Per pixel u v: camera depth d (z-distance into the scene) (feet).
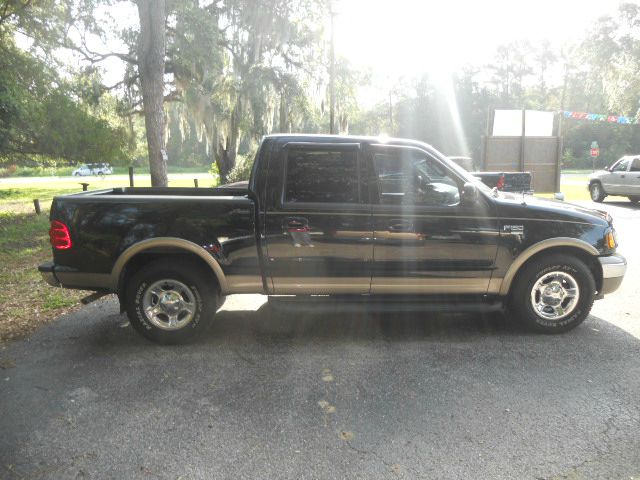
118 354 14.02
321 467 8.80
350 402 11.11
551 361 13.21
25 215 49.16
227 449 9.36
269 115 79.66
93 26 55.52
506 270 14.65
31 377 12.55
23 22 48.03
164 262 14.37
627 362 13.12
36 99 47.01
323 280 14.52
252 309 18.11
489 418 10.36
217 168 81.51
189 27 61.82
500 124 51.19
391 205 14.30
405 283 14.66
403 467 8.77
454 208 14.37
